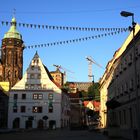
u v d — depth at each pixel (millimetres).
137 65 31422
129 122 35125
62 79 168125
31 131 65125
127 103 36438
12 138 36281
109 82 57156
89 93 129500
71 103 120812
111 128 35562
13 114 88188
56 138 36062
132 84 33750
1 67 126688
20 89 89500
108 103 39406
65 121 98625
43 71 91562
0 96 87938
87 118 109000
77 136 40719
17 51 129750
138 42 30734
